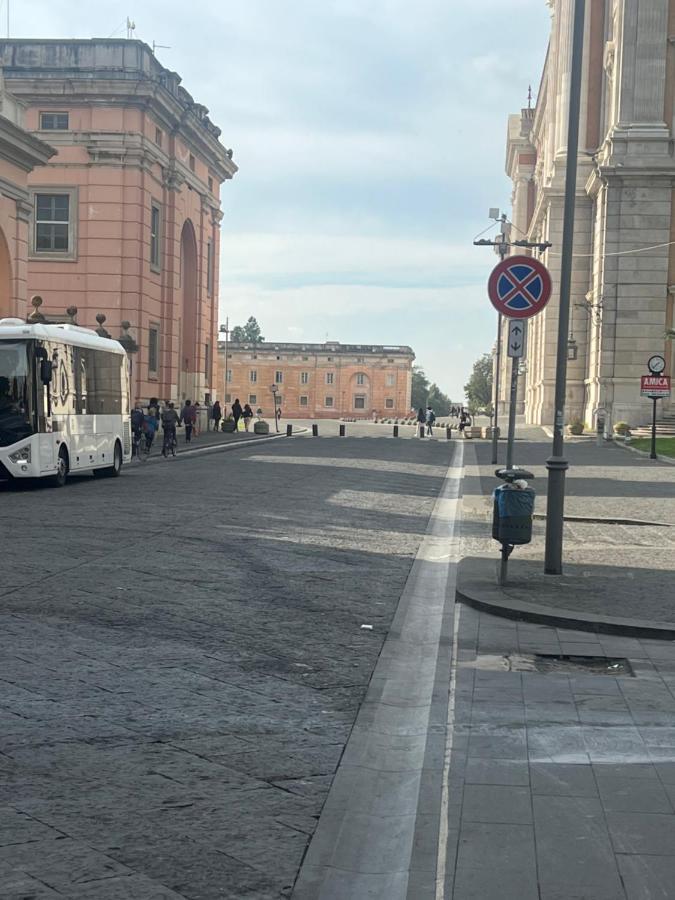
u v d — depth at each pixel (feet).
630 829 14.96
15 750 18.07
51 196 149.28
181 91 166.09
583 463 110.11
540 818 15.37
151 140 152.46
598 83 204.95
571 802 16.06
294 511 59.41
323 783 16.89
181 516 54.75
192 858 13.91
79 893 12.79
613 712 21.24
